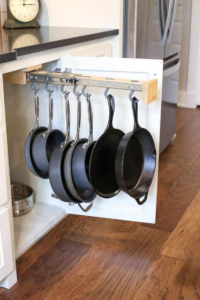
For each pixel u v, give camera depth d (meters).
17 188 2.20
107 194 1.73
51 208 2.12
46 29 2.22
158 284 1.62
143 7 2.26
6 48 1.51
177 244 1.90
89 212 2.06
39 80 1.63
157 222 2.09
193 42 4.12
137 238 1.94
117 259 1.78
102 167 1.70
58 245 1.88
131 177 1.73
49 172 1.70
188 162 2.90
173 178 2.63
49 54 1.75
